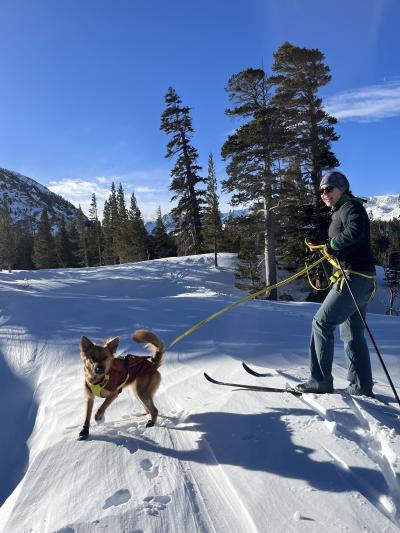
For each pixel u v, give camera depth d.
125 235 52.59
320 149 25.97
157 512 2.38
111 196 66.88
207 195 36.44
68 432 3.74
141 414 4.01
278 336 6.89
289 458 2.83
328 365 3.92
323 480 2.56
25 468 3.79
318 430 3.17
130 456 3.10
